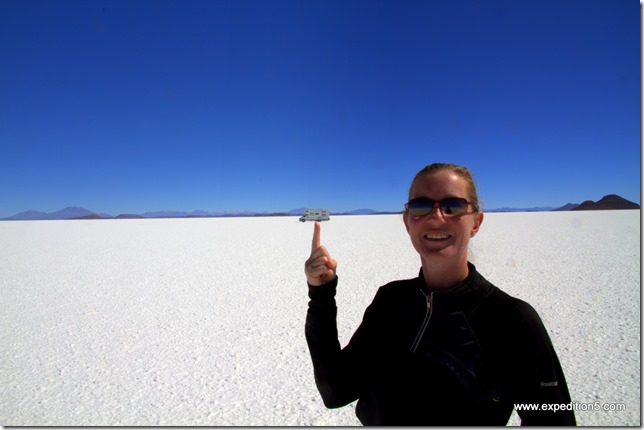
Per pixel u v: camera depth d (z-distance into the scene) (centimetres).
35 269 1340
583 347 511
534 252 1413
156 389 445
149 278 1118
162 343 589
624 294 764
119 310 780
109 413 395
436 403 146
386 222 5159
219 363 511
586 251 1401
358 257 1426
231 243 2192
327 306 172
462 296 154
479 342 145
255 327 652
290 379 461
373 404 166
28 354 558
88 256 1673
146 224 5722
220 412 392
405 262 1282
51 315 757
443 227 156
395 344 160
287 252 1700
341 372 174
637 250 1377
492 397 141
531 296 775
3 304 852
